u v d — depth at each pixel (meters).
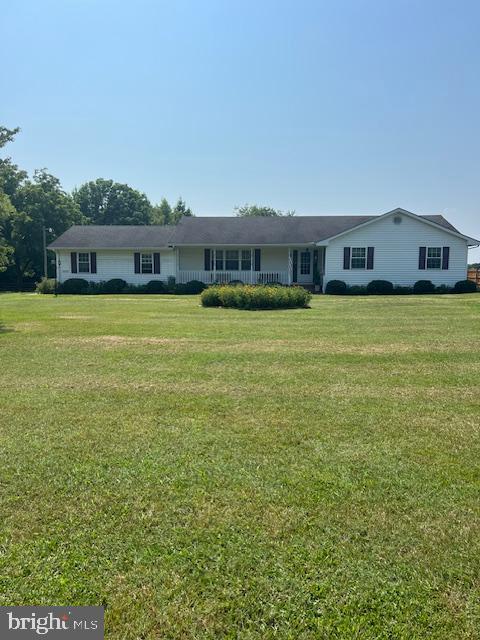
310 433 4.29
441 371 6.80
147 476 3.41
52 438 4.15
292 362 7.39
